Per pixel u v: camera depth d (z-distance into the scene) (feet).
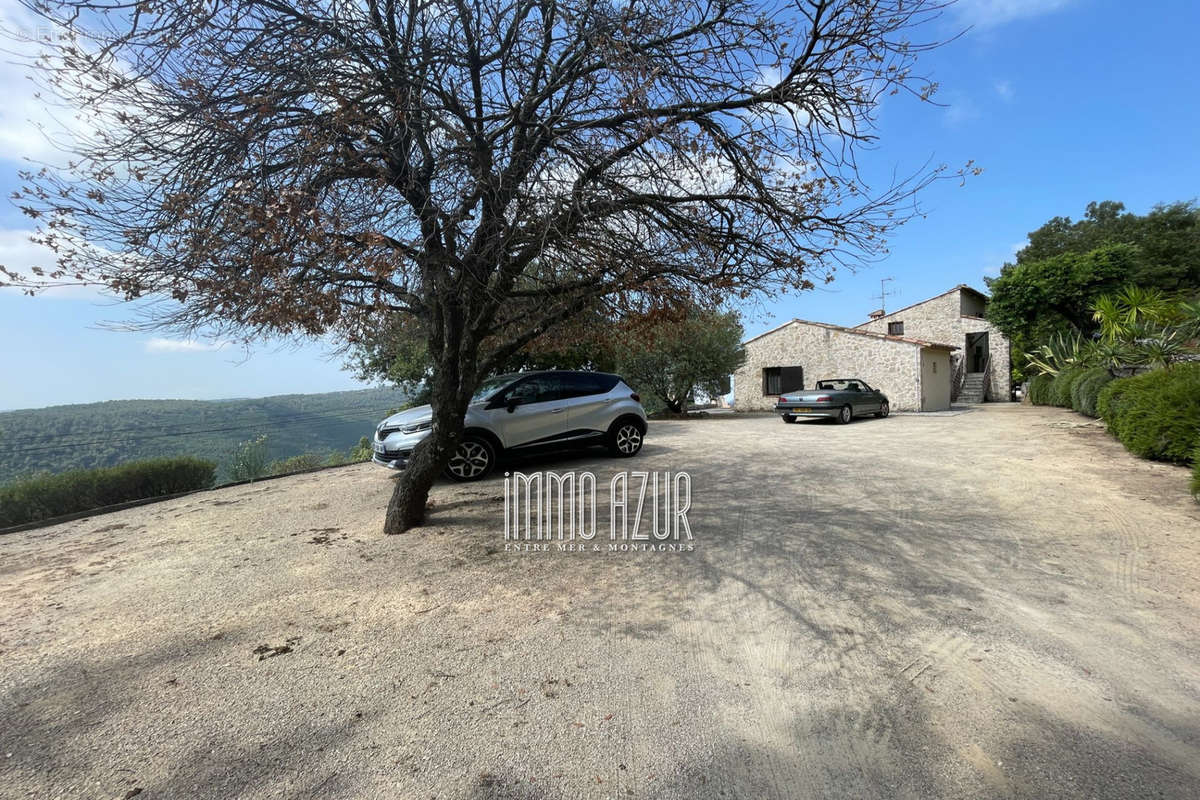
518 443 25.35
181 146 12.69
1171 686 8.02
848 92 13.20
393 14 13.20
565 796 6.17
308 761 6.84
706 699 7.97
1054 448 28.68
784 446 32.73
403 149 13.53
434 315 16.48
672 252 14.53
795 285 16.02
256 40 12.10
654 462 27.61
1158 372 26.73
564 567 13.55
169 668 9.20
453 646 9.75
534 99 13.96
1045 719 7.33
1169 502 17.42
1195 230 89.97
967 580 12.07
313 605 11.66
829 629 10.01
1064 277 66.23
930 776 6.34
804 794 6.12
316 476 28.63
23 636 10.53
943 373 70.28
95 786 6.48
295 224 10.82
